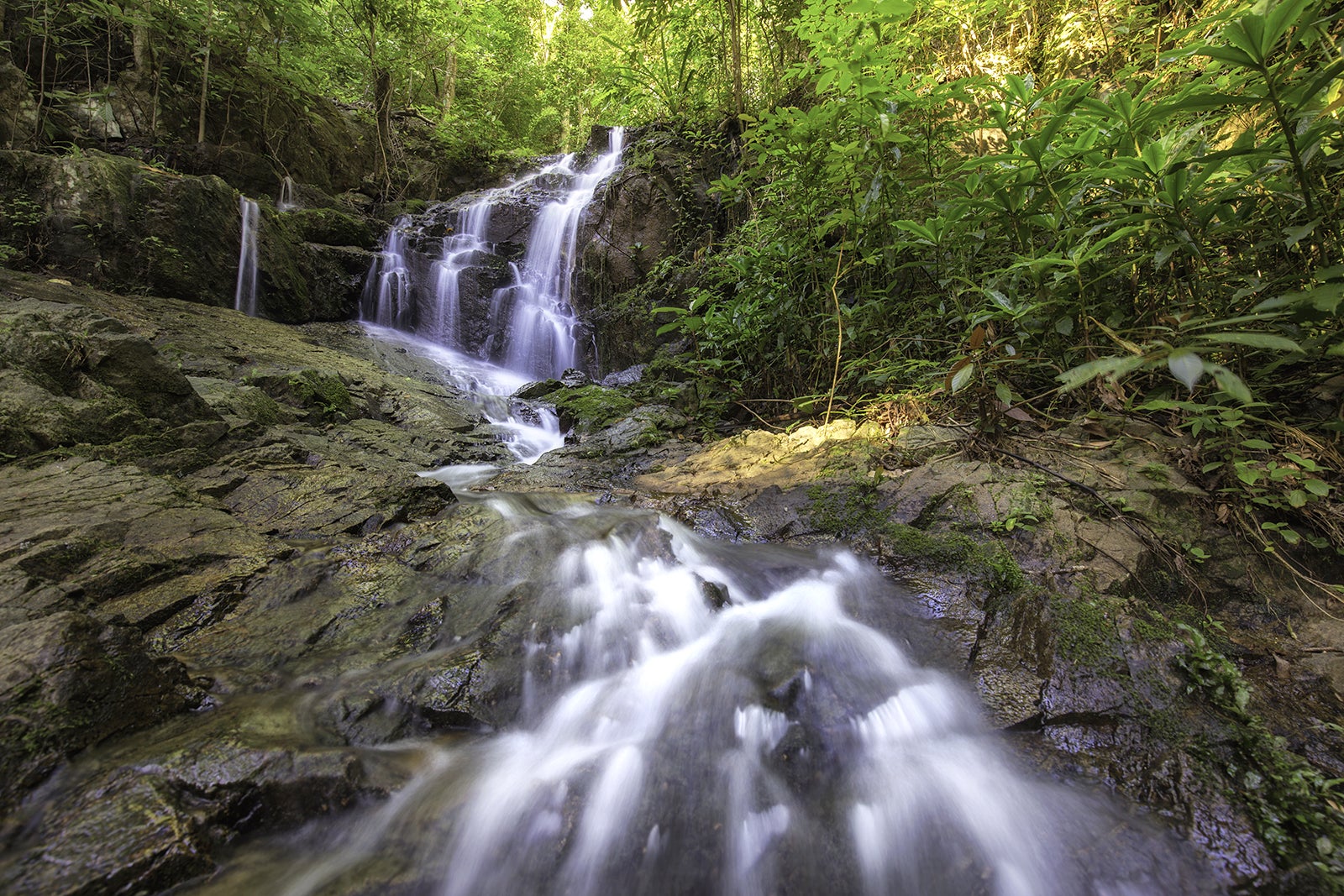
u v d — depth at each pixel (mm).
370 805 1631
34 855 1325
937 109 4109
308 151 12156
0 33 8391
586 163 12938
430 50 14492
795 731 1933
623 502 3904
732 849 1612
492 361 10484
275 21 10820
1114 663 2049
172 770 1562
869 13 3662
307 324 9055
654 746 1900
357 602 2541
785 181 4543
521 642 2309
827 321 4871
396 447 5137
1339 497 2475
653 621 2492
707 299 5422
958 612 2471
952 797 1719
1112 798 1670
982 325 3389
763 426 5355
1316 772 1620
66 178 6973
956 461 3381
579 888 1527
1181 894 1415
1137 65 3967
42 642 1727
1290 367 2816
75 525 2557
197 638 2232
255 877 1438
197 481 3469
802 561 3010
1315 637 2170
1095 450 3117
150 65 9672
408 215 12562
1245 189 2654
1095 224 3070
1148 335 2906
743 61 9539
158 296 7520
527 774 1788
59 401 3357
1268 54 2098
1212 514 2637
